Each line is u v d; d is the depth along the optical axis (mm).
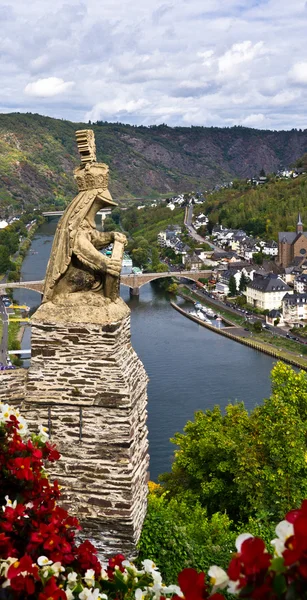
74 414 17516
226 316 156875
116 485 17344
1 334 124438
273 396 35594
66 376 17547
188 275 196625
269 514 29141
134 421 17859
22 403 17812
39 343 17672
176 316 156125
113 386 17297
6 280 177250
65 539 12336
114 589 12102
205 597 8258
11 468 12602
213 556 21500
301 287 173875
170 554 19344
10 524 11602
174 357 113938
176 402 86438
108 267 17500
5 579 10656
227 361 112250
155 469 62562
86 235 17844
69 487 17547
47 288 17922
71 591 10891
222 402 86875
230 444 31953
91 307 17609
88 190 17969
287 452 30688
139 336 132625
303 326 142750
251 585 7609
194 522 25688
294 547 7309
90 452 17469
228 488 32812
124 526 17375
